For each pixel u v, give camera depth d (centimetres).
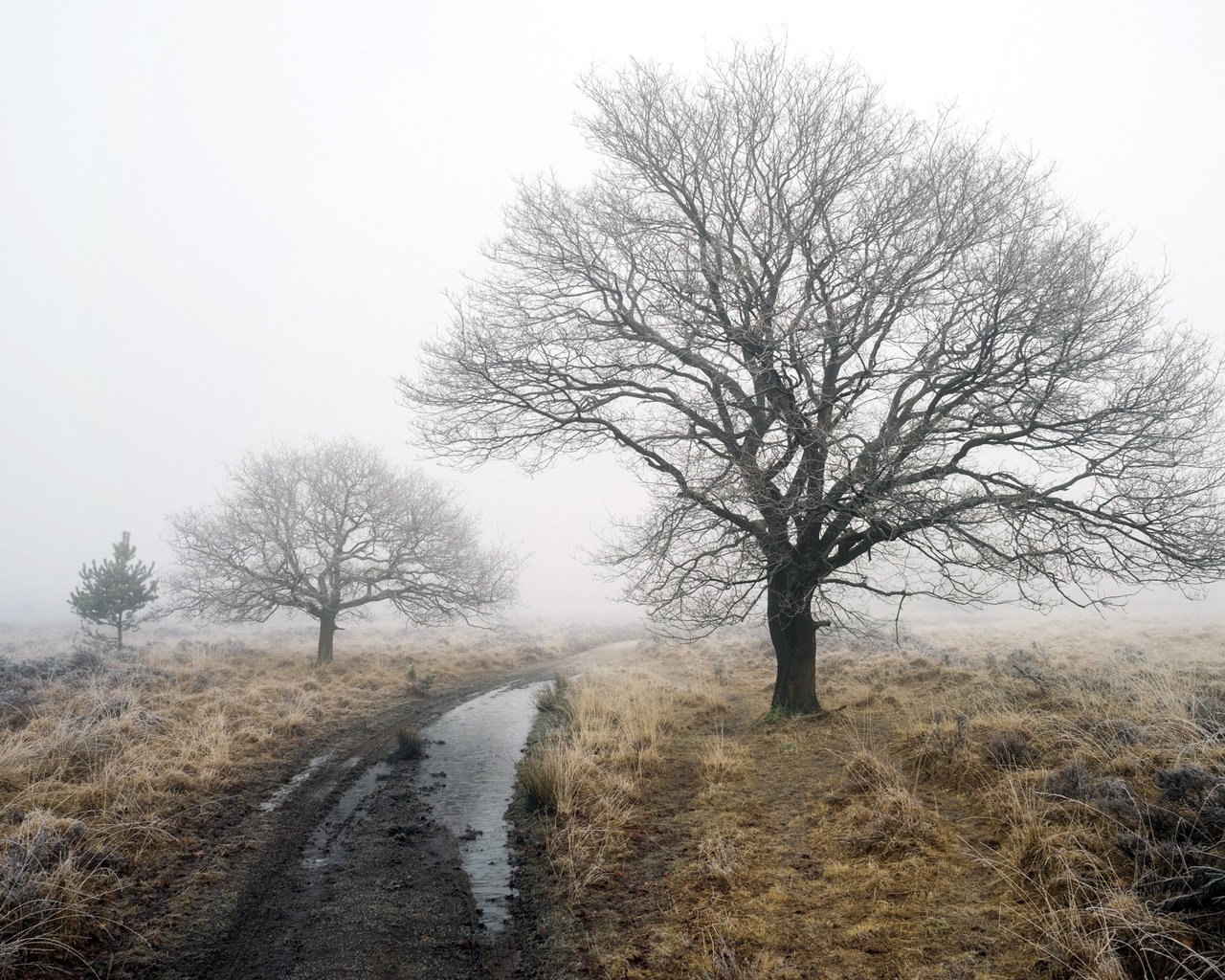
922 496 888
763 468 1015
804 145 1081
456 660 2414
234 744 1054
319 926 561
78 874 562
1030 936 429
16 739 884
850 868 569
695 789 850
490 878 661
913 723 916
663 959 486
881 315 987
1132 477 928
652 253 1086
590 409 1138
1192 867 412
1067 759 647
